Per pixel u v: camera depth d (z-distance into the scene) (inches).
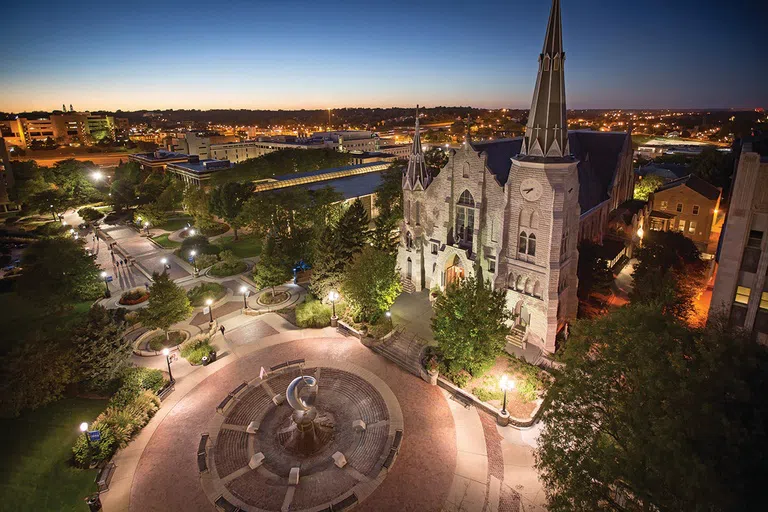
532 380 1646.2
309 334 2069.4
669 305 1658.5
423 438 1429.6
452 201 2150.6
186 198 4023.1
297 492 1248.2
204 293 2442.2
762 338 1470.2
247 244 3452.3
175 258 3166.8
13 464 1326.3
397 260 2509.8
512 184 1806.1
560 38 1573.6
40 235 3858.3
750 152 1366.9
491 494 1232.8
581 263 2116.1
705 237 2827.3
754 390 826.8
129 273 2913.4
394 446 1378.0
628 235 2635.3
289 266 2447.1
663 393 861.8
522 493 1234.0
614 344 1046.4
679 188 2847.0
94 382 1608.0
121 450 1402.6
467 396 1598.2
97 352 1615.4
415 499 1221.1
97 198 5088.6
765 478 742.5
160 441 1441.9
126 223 4158.5
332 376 1755.7
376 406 1579.7
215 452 1395.2
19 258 3294.8
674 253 2068.2
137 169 5644.7
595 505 900.0
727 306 1514.5
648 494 803.4
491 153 2084.2
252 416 1557.6
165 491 1261.1
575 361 1103.0
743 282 1469.0
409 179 2309.3
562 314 1920.5
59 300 2239.2
